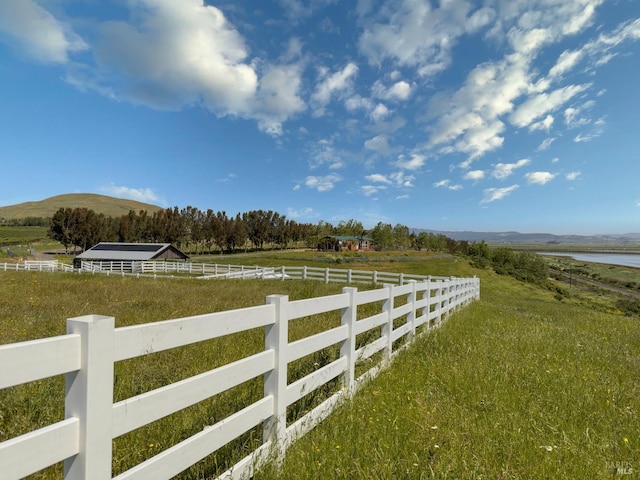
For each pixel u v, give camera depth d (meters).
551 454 3.02
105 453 1.62
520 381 4.82
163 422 3.04
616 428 3.60
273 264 48.31
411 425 3.38
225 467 2.57
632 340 8.58
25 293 11.34
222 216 100.50
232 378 2.44
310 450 2.85
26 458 1.34
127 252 45.69
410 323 6.65
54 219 76.88
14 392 3.45
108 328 1.64
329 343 3.76
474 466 2.74
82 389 1.55
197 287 15.75
